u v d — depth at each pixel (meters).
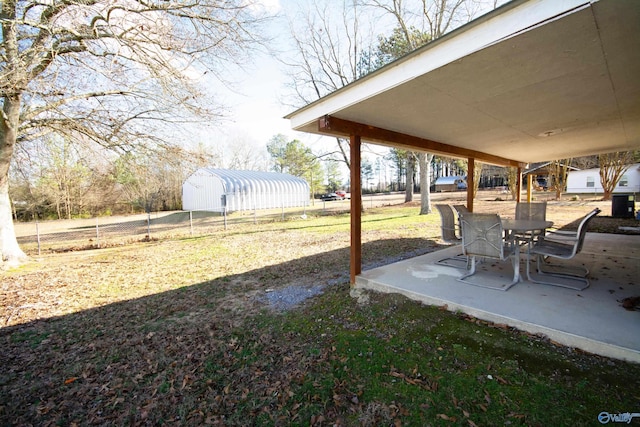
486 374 1.99
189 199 22.98
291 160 28.52
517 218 5.24
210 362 2.39
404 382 1.98
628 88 2.67
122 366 2.40
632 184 18.94
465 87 2.56
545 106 3.17
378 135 4.00
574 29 1.70
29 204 16.17
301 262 5.64
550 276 3.60
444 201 18.22
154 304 3.84
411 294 3.24
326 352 2.42
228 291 4.21
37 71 5.08
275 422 1.72
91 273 5.55
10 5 4.68
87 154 7.00
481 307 2.76
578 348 2.17
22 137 6.34
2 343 2.88
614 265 3.95
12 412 1.91
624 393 1.73
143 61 5.39
